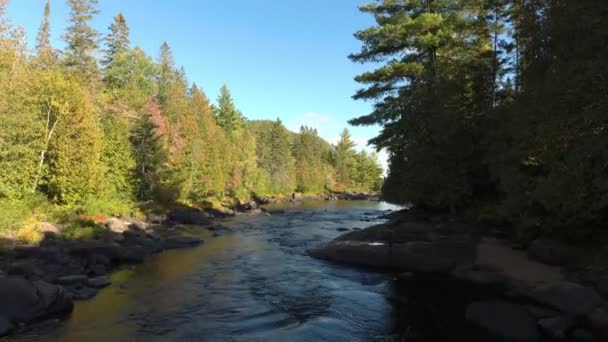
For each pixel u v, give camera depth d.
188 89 76.00
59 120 27.67
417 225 21.66
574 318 10.66
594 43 10.48
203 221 36.22
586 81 10.30
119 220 28.36
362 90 28.59
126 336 10.59
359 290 15.15
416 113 22.94
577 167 10.86
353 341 10.35
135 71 70.06
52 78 28.69
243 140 73.38
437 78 23.48
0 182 23.34
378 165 110.06
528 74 14.84
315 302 13.70
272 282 16.38
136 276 17.27
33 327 11.05
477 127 21.31
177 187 41.91
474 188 22.22
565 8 11.66
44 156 27.70
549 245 14.82
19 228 20.53
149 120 41.50
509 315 10.98
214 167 53.44
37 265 16.14
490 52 25.39
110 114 41.56
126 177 35.12
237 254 22.39
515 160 16.06
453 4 25.78
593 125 10.48
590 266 12.89
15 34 25.89
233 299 14.03
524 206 15.91
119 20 62.06
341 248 20.67
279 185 83.12
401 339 10.48
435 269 17.30
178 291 14.98
